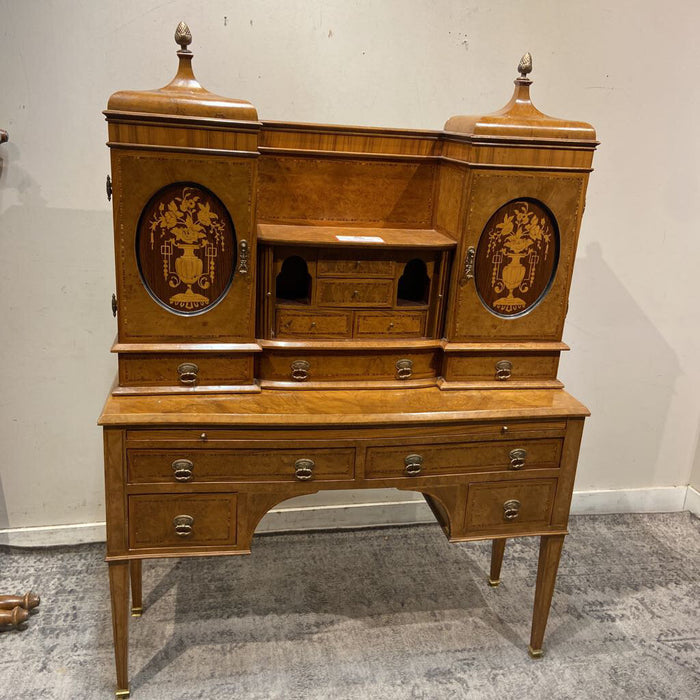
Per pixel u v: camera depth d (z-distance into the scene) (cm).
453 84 218
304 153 184
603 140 232
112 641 194
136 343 168
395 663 193
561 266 183
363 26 206
